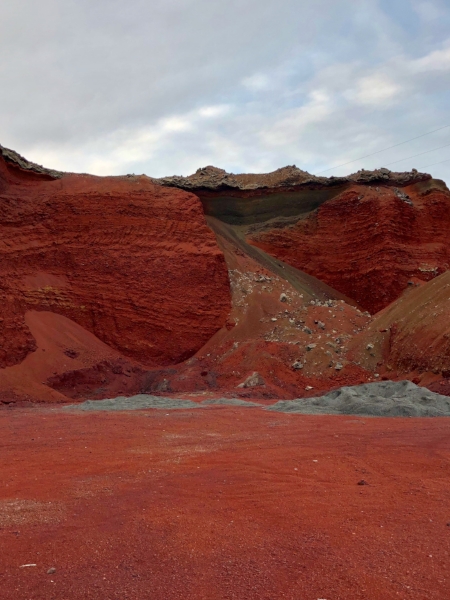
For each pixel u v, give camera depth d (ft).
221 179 199.41
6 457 37.58
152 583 17.26
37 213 134.31
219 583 17.29
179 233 140.77
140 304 127.85
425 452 38.68
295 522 23.22
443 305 100.17
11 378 92.17
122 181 149.28
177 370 120.47
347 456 37.17
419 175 186.80
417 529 22.49
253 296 139.33
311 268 177.37
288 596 16.43
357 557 19.42
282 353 112.98
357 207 174.81
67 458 36.86
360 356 110.11
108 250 132.05
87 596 16.35
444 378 85.51
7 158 146.82
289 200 194.59
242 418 59.21
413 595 16.44
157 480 30.19
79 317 123.75
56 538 20.99
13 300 106.83
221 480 30.25
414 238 169.89
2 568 18.24
